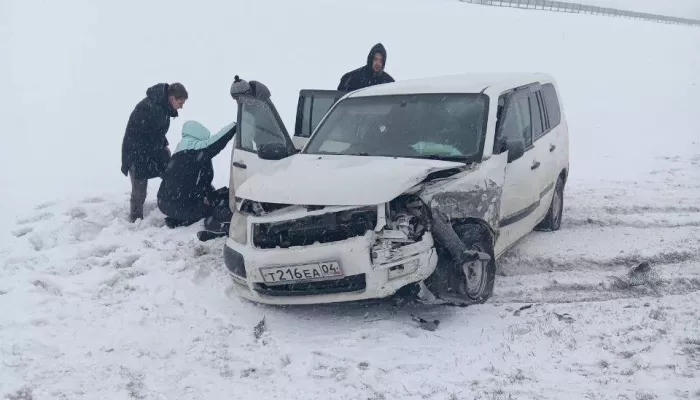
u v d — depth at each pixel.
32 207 8.53
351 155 5.69
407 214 4.84
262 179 5.32
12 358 4.31
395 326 4.84
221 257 6.41
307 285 4.83
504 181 5.55
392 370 4.16
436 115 5.85
